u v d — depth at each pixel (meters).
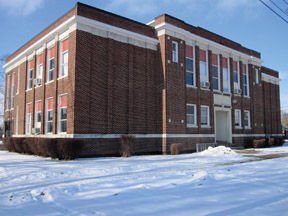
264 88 36.34
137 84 21.33
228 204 6.73
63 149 16.03
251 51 31.92
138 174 11.41
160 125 21.73
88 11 18.97
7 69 30.02
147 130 21.45
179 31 23.19
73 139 16.27
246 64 31.28
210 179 10.00
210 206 6.54
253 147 28.53
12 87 28.45
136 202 6.90
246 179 10.20
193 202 6.90
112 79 19.78
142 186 8.72
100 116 18.94
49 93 21.06
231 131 27.77
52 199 7.22
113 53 20.12
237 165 14.52
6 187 9.15
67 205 6.66
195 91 24.31
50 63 21.91
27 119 24.70
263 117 34.09
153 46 22.72
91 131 18.31
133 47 21.44
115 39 20.39
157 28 22.67
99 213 5.99
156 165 14.18
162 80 21.97
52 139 16.53
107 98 19.36
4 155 19.47
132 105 20.72
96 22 19.08
